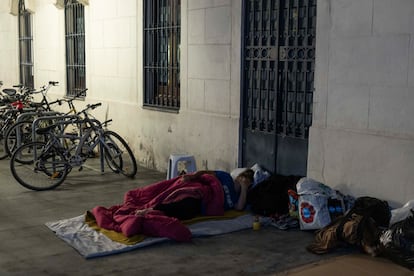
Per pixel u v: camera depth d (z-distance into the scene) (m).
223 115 6.52
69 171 6.89
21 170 7.07
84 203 5.90
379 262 4.20
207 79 6.72
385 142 4.72
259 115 6.14
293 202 5.07
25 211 5.57
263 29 6.02
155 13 7.72
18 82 13.09
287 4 5.73
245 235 4.87
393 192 4.69
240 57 6.21
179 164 6.29
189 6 6.91
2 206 5.74
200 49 6.79
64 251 4.43
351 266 4.11
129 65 8.27
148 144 7.93
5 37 13.65
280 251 4.47
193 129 7.00
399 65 4.58
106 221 4.95
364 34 4.84
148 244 4.55
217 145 6.63
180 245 4.59
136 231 4.65
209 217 5.21
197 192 5.20
